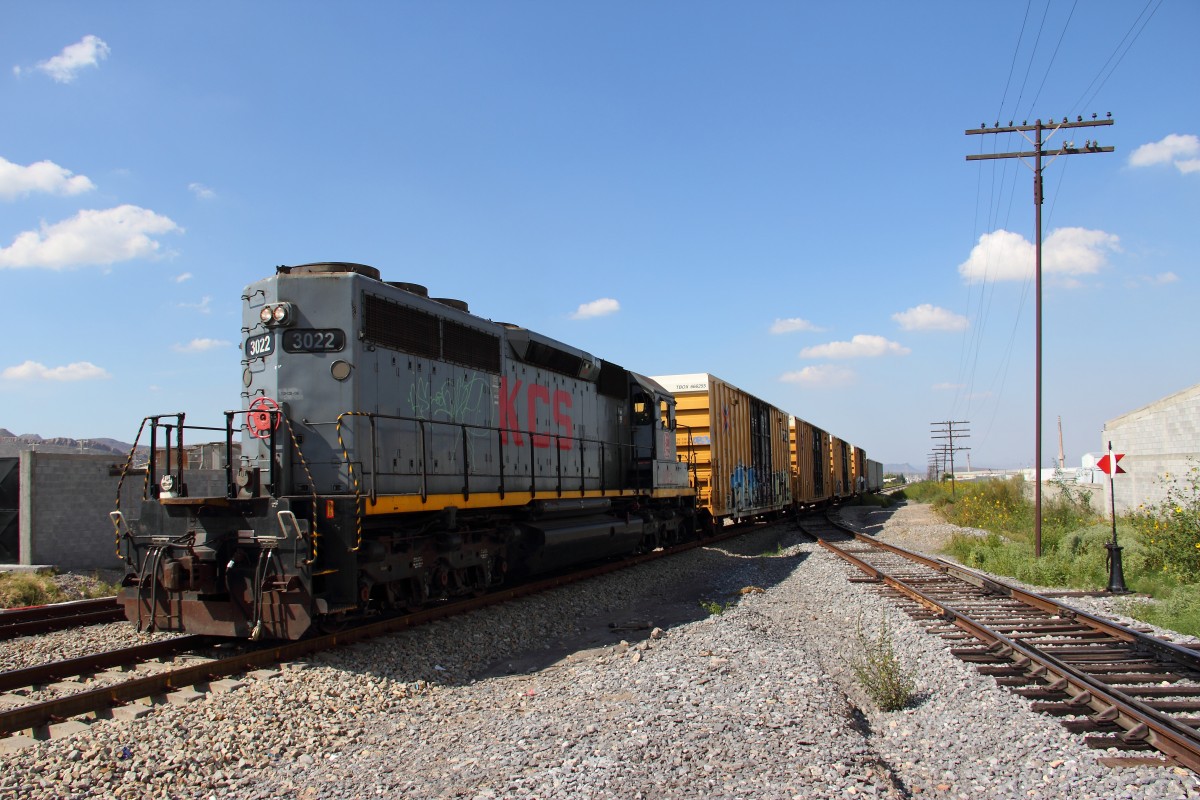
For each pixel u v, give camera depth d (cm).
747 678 743
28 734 606
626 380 1794
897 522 3338
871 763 560
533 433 1312
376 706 730
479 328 1219
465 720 703
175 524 875
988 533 2480
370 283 987
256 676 754
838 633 1077
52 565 1605
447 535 1071
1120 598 1309
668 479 1873
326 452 934
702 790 495
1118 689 698
